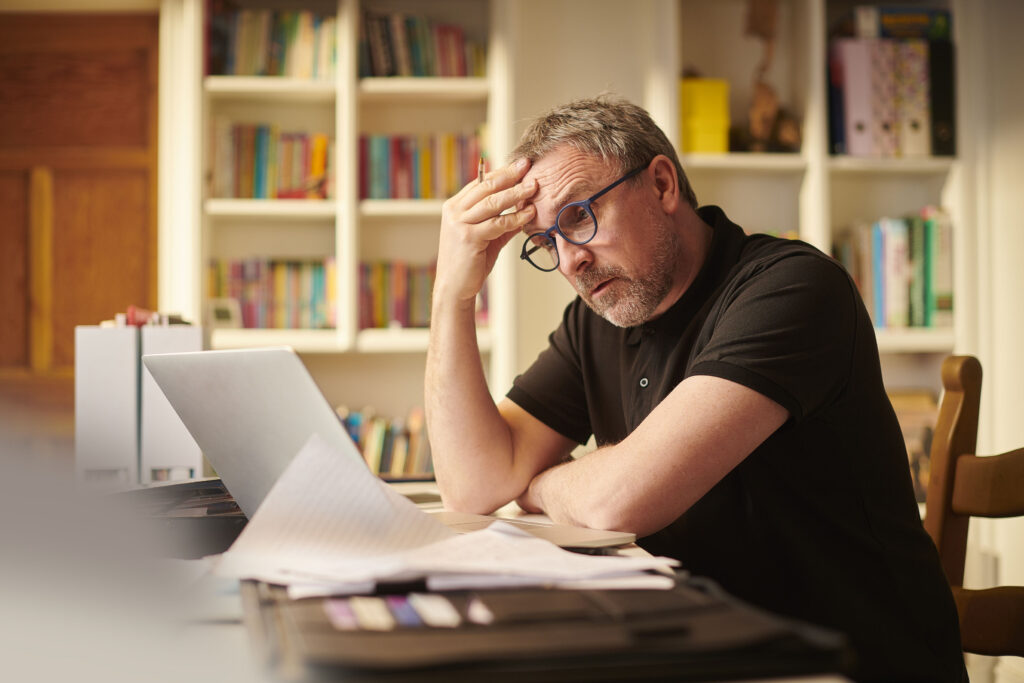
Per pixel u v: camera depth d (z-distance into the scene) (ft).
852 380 3.92
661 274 4.40
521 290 10.63
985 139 9.95
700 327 4.39
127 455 5.01
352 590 2.18
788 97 10.60
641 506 3.45
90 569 2.56
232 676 1.80
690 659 1.67
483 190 4.41
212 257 10.41
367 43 9.99
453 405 4.42
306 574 2.35
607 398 4.92
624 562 2.43
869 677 3.84
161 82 9.99
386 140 10.05
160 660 1.92
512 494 4.41
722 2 10.70
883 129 9.99
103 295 11.26
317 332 9.77
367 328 10.03
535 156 4.41
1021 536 9.32
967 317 9.89
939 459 4.51
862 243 9.99
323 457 2.56
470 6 10.68
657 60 10.19
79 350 5.01
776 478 3.96
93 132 11.27
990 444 9.83
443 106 10.63
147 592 2.40
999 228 9.77
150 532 3.10
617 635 1.76
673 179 4.53
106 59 11.27
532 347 10.64
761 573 3.96
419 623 1.88
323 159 9.97
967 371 4.50
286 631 1.86
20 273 11.21
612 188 4.29
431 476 5.69
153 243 11.27
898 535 4.01
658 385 4.51
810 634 1.77
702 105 9.99
